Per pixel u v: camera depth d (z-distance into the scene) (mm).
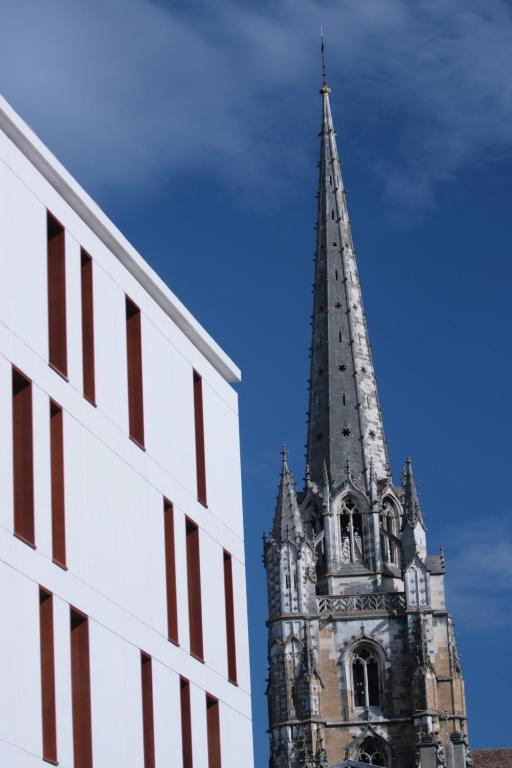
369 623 156500
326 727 153875
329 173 183250
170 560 66500
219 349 74125
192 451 70250
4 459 55188
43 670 56031
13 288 57219
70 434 59719
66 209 61750
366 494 163750
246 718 71250
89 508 60344
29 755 54094
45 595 56500
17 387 57469
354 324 174625
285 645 154875
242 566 73812
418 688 153375
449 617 157000
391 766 153000
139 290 67250
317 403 171000
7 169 57938
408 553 158000
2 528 54438
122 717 60500
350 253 179125
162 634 64500
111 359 63938
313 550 160125
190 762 65375
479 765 164000
